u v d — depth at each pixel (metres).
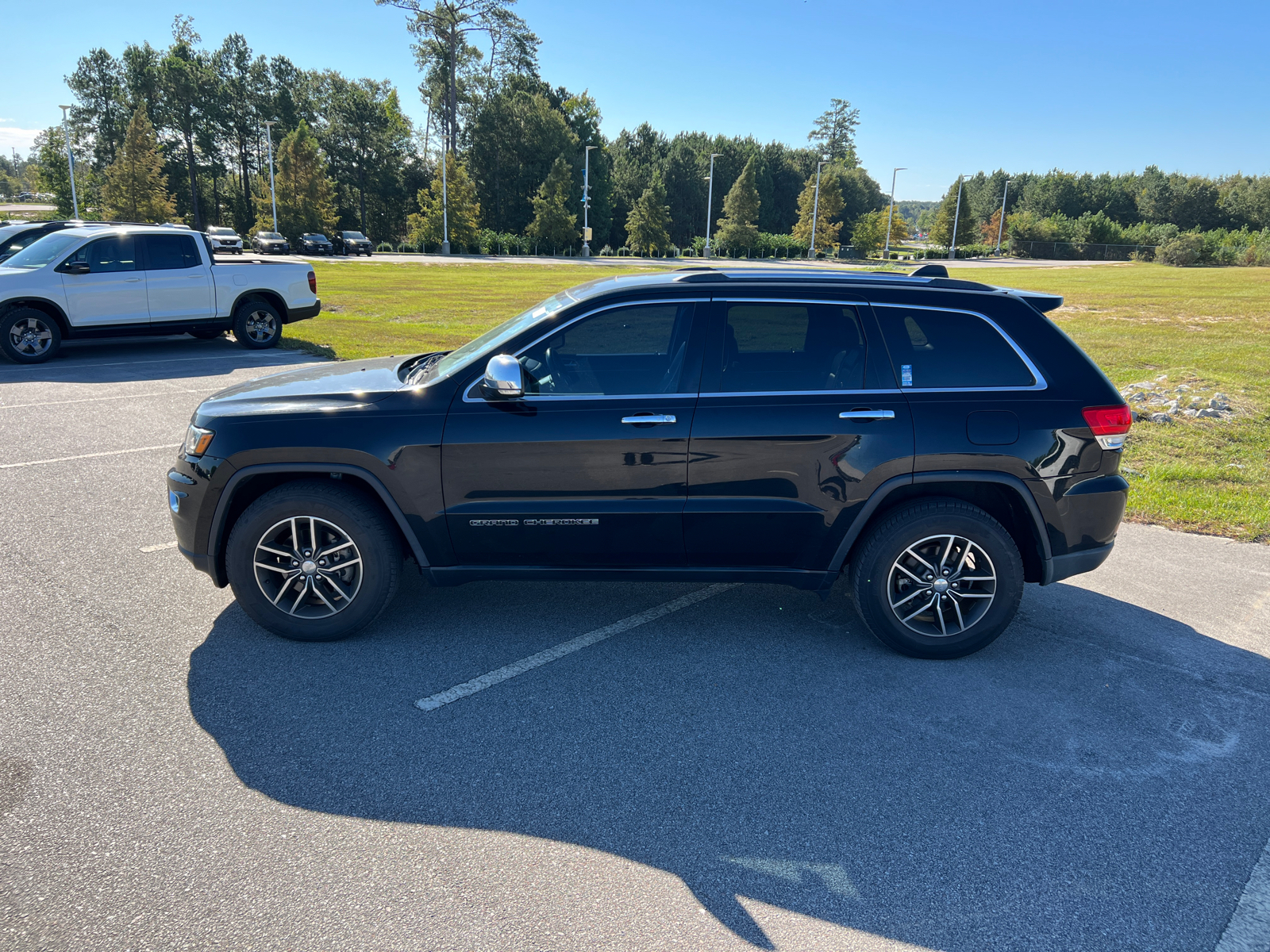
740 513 3.89
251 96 81.81
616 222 91.94
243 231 83.81
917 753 3.25
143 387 10.13
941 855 2.69
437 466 3.83
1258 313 22.30
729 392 3.86
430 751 3.19
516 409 3.84
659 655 4.01
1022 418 3.84
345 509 3.87
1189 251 73.75
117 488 6.30
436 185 67.94
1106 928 2.40
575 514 3.89
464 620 4.36
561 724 3.40
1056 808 2.94
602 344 4.00
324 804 2.86
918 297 3.96
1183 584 5.06
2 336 11.44
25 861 2.54
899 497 3.98
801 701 3.62
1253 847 2.76
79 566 4.87
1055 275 49.00
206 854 2.60
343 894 2.45
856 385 3.88
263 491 4.09
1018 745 3.32
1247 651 4.19
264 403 3.97
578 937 2.31
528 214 81.06
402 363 4.80
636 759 3.17
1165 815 2.91
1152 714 3.57
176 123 79.25
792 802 2.94
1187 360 13.23
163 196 64.00
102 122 79.06
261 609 3.98
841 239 113.88
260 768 3.05
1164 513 6.34
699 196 99.69
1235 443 8.42
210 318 12.85
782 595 4.79
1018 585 3.92
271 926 2.31
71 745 3.15
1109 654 4.13
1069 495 3.90
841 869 2.61
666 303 3.93
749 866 2.62
